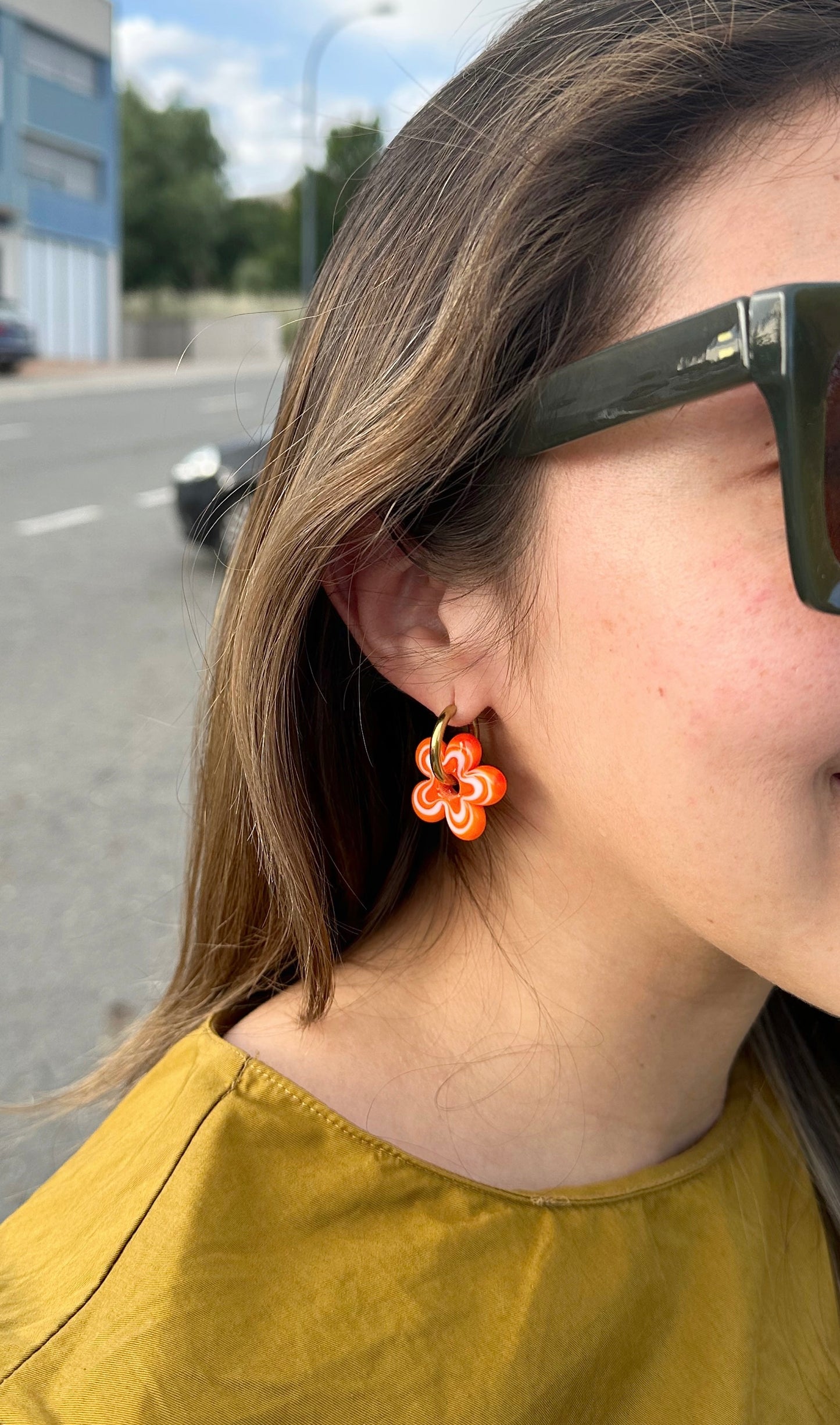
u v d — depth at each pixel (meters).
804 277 0.22
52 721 1.79
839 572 0.21
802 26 0.23
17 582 2.64
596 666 0.24
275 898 0.33
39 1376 0.23
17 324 8.20
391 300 0.27
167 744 1.70
